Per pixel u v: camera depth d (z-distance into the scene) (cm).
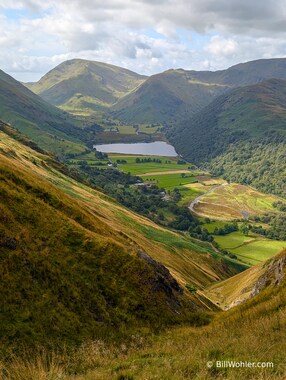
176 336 2581
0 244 2473
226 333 2069
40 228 3089
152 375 1305
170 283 3875
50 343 2002
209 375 1236
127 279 3144
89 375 1466
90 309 2561
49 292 2409
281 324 1883
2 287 2173
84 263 3016
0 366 1586
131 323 2695
